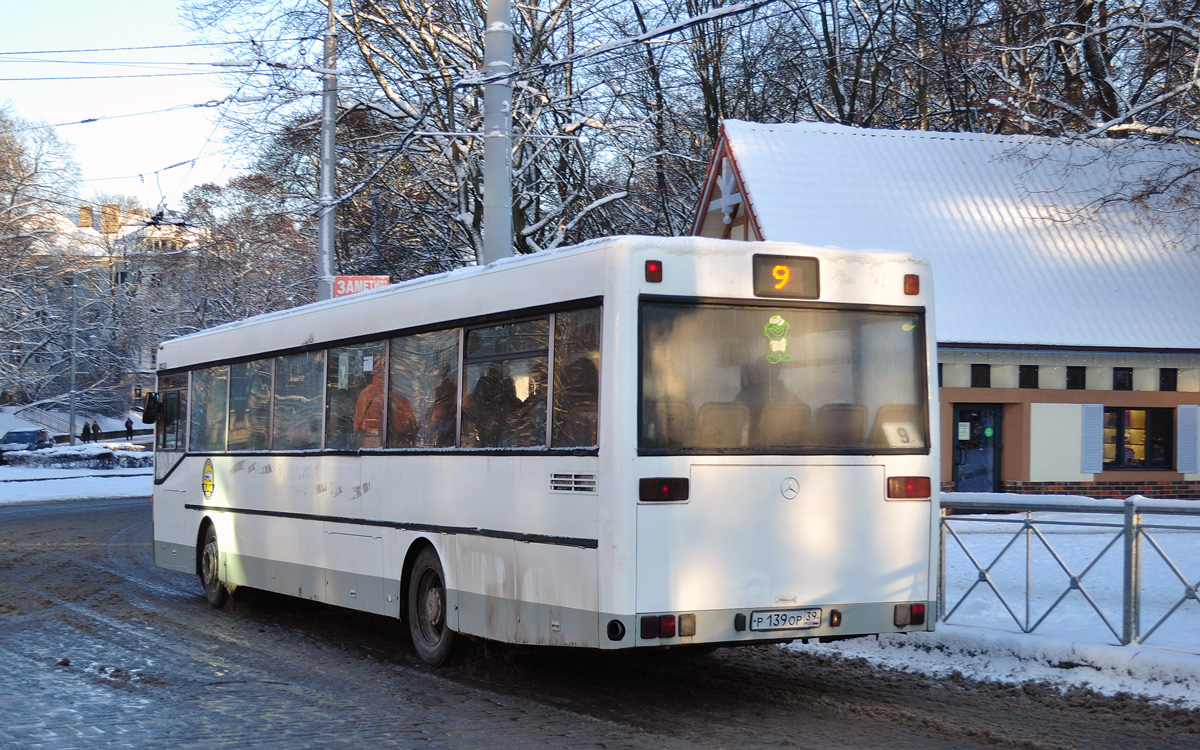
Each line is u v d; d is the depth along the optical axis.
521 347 8.55
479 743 7.05
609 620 7.50
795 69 38.53
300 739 7.16
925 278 8.62
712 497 7.75
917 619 8.34
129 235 65.62
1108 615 9.23
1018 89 25.64
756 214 24.05
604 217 35.91
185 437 14.40
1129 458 23.52
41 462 52.16
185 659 10.03
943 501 10.23
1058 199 25.78
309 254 42.56
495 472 8.68
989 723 7.52
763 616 7.86
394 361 10.16
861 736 7.21
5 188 57.84
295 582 11.66
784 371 8.09
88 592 14.59
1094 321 22.97
